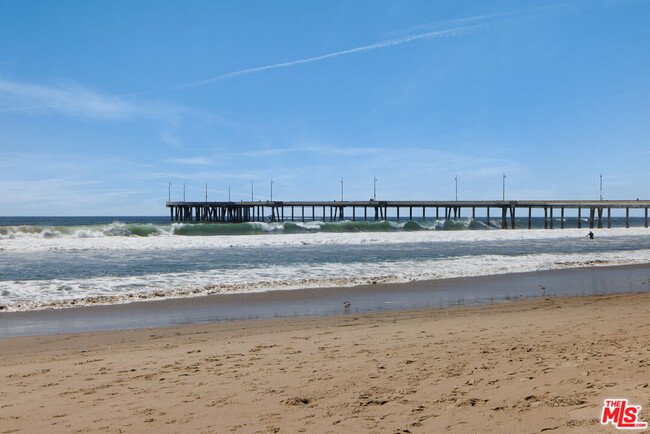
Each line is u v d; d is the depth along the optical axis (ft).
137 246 101.09
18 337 30.27
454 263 75.61
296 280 56.39
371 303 43.78
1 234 118.42
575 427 11.73
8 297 44.06
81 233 129.80
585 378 15.96
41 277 55.67
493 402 14.16
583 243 131.44
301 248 103.30
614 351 20.08
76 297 44.70
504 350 21.81
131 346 27.37
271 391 16.66
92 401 16.38
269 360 21.84
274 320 35.86
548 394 14.49
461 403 14.26
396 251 97.45
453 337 26.48
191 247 102.32
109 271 61.72
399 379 17.38
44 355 25.40
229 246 107.45
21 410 15.60
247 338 28.73
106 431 13.48
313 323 34.37
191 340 28.81
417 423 12.89
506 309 39.63
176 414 14.67
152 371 20.51
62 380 19.43
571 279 60.80
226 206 287.69
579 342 23.00
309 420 13.61
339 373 18.75
